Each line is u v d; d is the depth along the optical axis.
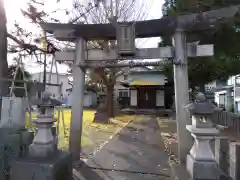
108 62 4.74
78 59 4.66
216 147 3.91
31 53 5.88
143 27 4.38
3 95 4.54
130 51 4.29
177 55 4.24
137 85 18.95
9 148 3.43
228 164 3.50
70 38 4.75
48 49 5.88
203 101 2.96
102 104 19.56
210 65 6.18
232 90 14.35
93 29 4.52
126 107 20.88
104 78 13.71
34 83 5.52
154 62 4.65
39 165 2.95
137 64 4.69
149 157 5.25
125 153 5.60
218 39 5.08
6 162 3.32
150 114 17.20
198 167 2.71
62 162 3.24
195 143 2.92
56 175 3.03
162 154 5.52
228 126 7.88
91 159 5.01
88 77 16.44
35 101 3.38
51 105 3.33
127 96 24.09
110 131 9.13
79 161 4.59
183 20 4.13
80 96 4.68
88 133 8.55
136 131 9.19
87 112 18.28
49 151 3.28
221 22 4.12
